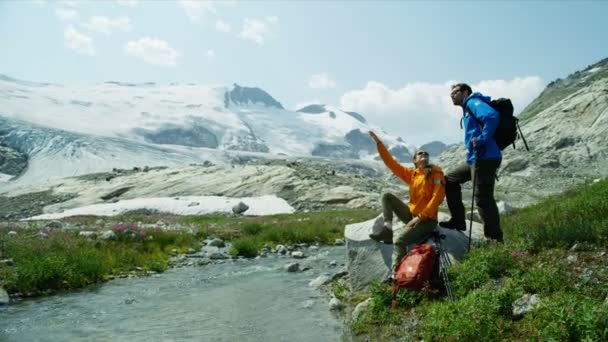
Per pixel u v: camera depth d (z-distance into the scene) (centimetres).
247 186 6444
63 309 984
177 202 5584
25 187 9031
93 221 3275
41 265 1202
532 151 8588
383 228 906
